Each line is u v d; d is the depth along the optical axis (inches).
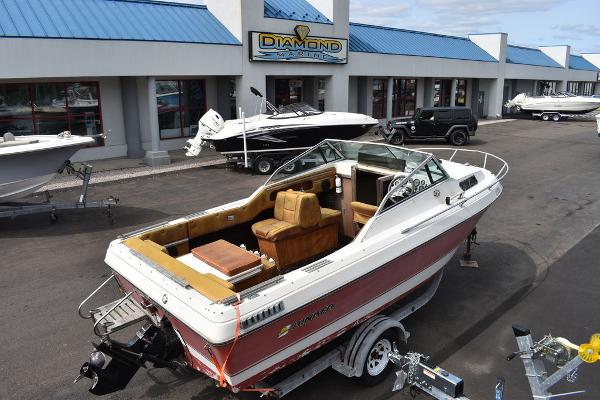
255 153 555.2
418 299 206.5
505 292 246.7
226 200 429.1
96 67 530.6
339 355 171.8
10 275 273.0
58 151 360.8
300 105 613.6
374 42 934.4
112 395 172.4
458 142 764.0
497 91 1247.5
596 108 1159.6
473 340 203.5
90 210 401.4
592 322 216.5
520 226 348.5
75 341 205.8
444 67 1048.2
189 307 136.3
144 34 574.9
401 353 192.9
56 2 559.2
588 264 279.7
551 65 1483.8
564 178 503.5
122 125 643.5
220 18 673.0
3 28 487.2
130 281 159.0
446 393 123.5
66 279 266.8
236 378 138.0
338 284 158.1
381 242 178.1
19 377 182.1
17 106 563.8
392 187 193.2
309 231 204.8
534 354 117.4
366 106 979.9
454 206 212.4
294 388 157.5
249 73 668.1
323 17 776.9
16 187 354.6
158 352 152.6
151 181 511.2
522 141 799.1
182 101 711.1
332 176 241.3
